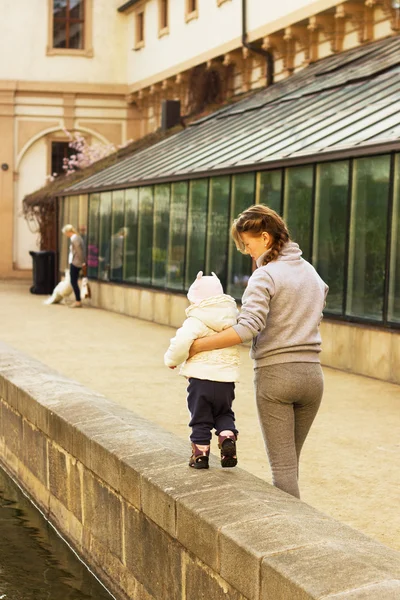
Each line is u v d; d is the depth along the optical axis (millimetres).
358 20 25625
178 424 10188
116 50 42812
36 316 23500
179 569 5977
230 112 26688
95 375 13781
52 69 42438
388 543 6242
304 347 5770
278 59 30812
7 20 42000
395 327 13641
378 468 8312
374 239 14227
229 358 6309
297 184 16484
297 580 4480
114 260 26125
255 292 5723
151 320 23031
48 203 34031
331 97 20062
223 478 6219
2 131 42344
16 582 7582
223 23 33125
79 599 7250
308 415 5988
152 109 41562
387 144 13688
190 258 20969
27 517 9391
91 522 7844
